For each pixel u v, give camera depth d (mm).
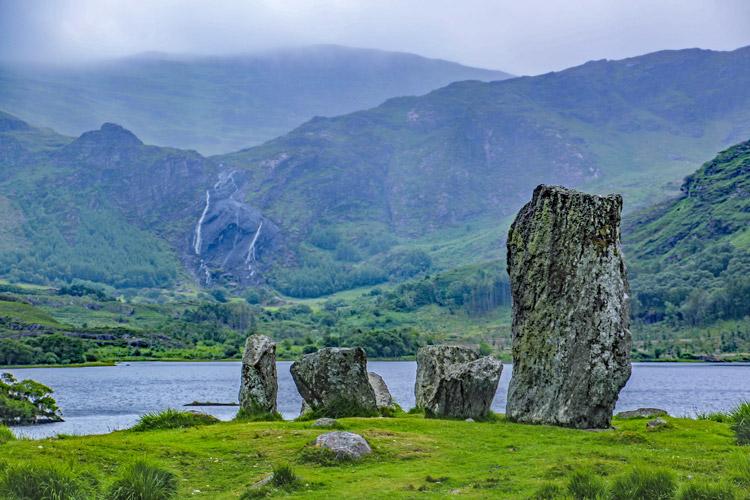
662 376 169750
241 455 24969
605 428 29703
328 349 35344
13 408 73562
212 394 119062
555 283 31016
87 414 86812
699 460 22391
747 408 30906
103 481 20844
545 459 23281
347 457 24062
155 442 26547
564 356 30312
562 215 31359
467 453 24922
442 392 33219
